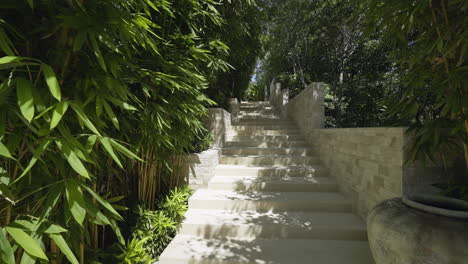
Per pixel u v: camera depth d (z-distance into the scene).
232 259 1.85
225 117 4.57
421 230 1.09
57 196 0.85
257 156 4.04
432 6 1.29
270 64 8.17
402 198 1.41
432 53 1.38
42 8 0.94
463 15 1.20
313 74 6.77
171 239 2.22
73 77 1.04
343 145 2.87
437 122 1.42
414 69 1.59
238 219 2.38
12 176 0.88
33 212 0.92
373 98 5.27
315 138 4.17
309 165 3.78
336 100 5.89
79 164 0.79
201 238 2.22
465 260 0.95
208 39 2.74
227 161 3.89
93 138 0.91
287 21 6.12
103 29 0.96
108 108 1.04
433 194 1.50
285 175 3.44
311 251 1.97
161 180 2.93
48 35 0.92
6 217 0.85
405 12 1.40
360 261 1.82
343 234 2.16
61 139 0.82
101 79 1.04
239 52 4.50
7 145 0.77
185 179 3.03
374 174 2.12
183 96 2.24
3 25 0.86
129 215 2.14
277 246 2.05
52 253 1.12
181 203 2.53
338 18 5.31
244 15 3.89
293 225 2.23
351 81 5.85
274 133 5.18
